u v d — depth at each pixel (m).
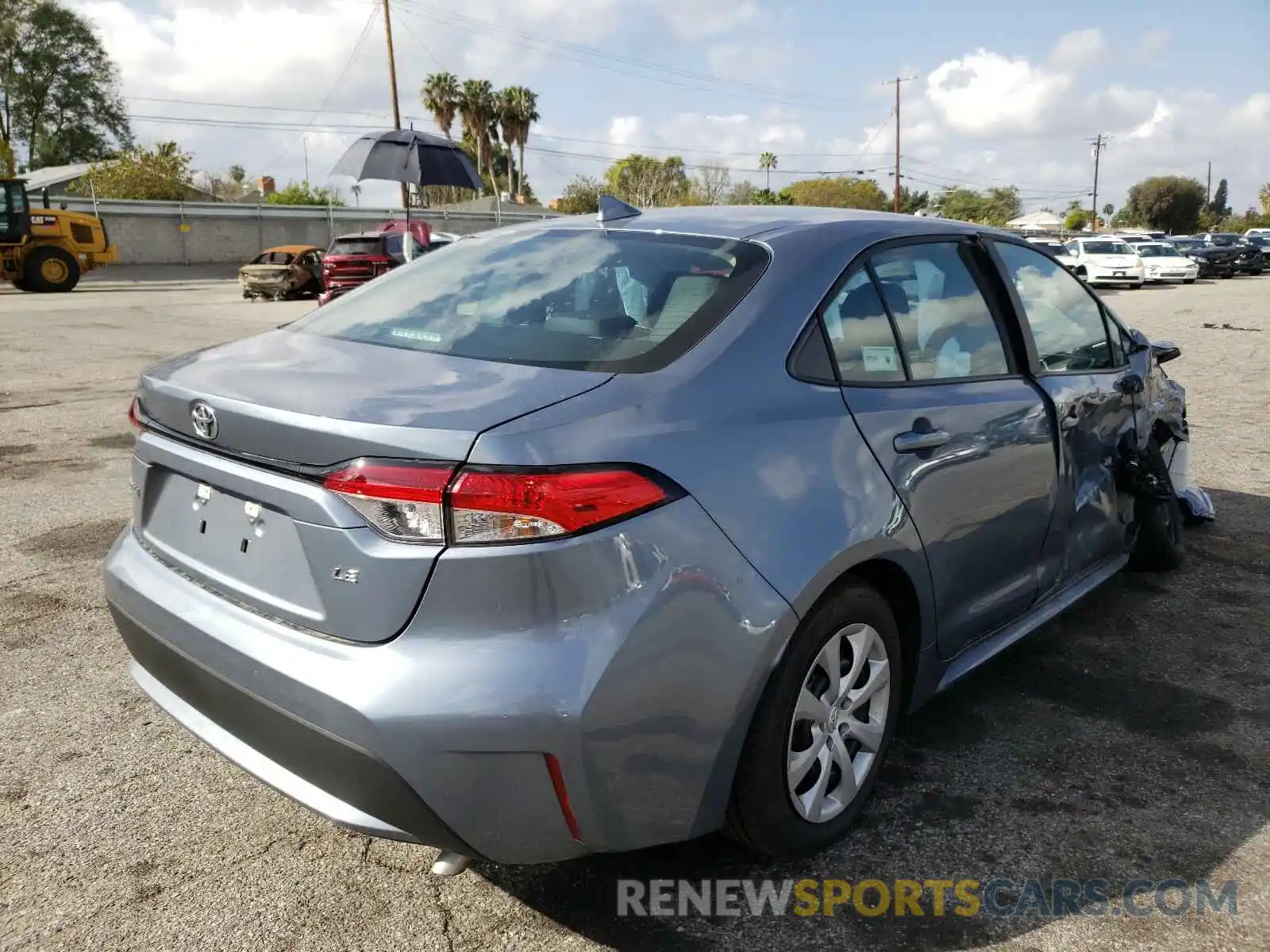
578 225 3.15
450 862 2.30
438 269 3.13
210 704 2.28
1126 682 3.60
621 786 2.05
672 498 2.07
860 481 2.46
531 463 1.93
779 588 2.21
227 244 42.34
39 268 26.91
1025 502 3.19
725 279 2.58
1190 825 2.74
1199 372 11.41
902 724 3.00
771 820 2.37
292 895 2.46
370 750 1.94
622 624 1.99
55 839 2.67
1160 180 98.44
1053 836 2.69
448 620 1.95
